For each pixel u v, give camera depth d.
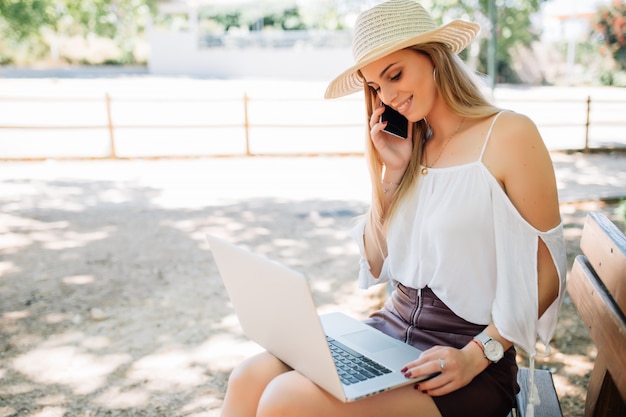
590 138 12.98
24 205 7.44
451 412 1.51
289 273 1.35
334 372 1.36
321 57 31.41
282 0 36.12
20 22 30.73
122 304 4.38
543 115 16.23
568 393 3.05
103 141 12.26
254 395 1.64
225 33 35.16
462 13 27.19
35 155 10.70
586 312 1.78
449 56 1.71
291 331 1.46
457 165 1.70
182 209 7.27
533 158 1.61
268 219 6.79
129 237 6.09
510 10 28.66
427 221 1.70
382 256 1.99
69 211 7.16
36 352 3.63
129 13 35.34
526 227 1.61
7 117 14.80
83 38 35.56
